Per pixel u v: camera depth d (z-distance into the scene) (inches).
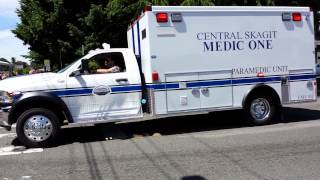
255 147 442.9
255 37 566.3
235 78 557.3
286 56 583.8
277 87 579.8
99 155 436.1
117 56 532.7
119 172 367.6
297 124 576.1
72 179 352.2
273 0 910.4
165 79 525.7
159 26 521.7
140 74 536.1
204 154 420.2
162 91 525.3
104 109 513.7
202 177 342.0
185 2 844.6
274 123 591.5
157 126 609.6
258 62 568.7
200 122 629.9
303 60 593.6
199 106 542.9
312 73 599.5
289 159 388.8
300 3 1013.8
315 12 1053.2
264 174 344.5
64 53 1460.4
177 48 529.0
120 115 519.5
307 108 746.2
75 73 507.5
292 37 585.6
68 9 1416.1
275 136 496.7
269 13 571.5
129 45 634.2
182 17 529.7
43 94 487.5
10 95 483.8
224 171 356.8
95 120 510.9
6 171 387.5
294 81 589.9
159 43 522.0
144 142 495.8
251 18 563.2
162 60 523.8
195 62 538.0
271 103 581.9
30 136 485.7
